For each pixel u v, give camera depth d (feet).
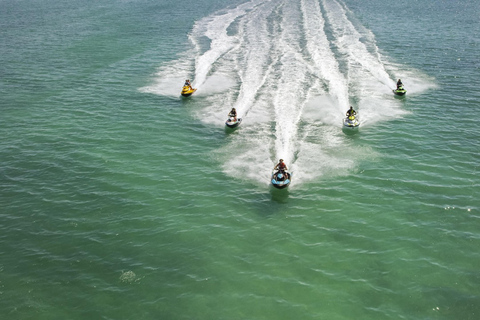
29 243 69.15
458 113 116.78
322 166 91.45
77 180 87.97
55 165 93.91
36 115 120.98
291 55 166.30
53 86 144.46
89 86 144.25
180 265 64.08
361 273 61.57
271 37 193.77
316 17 230.27
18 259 65.57
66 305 57.11
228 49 180.34
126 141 105.19
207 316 54.85
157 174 90.12
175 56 175.83
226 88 139.23
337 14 239.30
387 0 298.35
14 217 75.87
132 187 85.46
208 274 62.18
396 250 66.03
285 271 62.39
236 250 67.21
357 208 77.05
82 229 72.69
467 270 61.41
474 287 58.23
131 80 150.10
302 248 67.26
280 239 69.51
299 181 86.22
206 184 86.17
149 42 198.49
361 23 221.87
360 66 154.10
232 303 56.80
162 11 274.77
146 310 55.93
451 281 59.47
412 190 81.97
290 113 117.80
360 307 55.62
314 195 81.56
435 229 70.54
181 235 70.95
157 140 105.70
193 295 58.29
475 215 73.72
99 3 319.06
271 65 156.56
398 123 111.75
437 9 265.95
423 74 147.54
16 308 56.54
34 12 285.02
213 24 227.61
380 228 71.46
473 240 67.56
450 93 131.03
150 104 128.88
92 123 115.65
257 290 58.95
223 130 110.42
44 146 102.73
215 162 94.58
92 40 204.33
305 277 61.11
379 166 90.99
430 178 85.92
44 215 76.54
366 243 67.92
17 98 133.49
